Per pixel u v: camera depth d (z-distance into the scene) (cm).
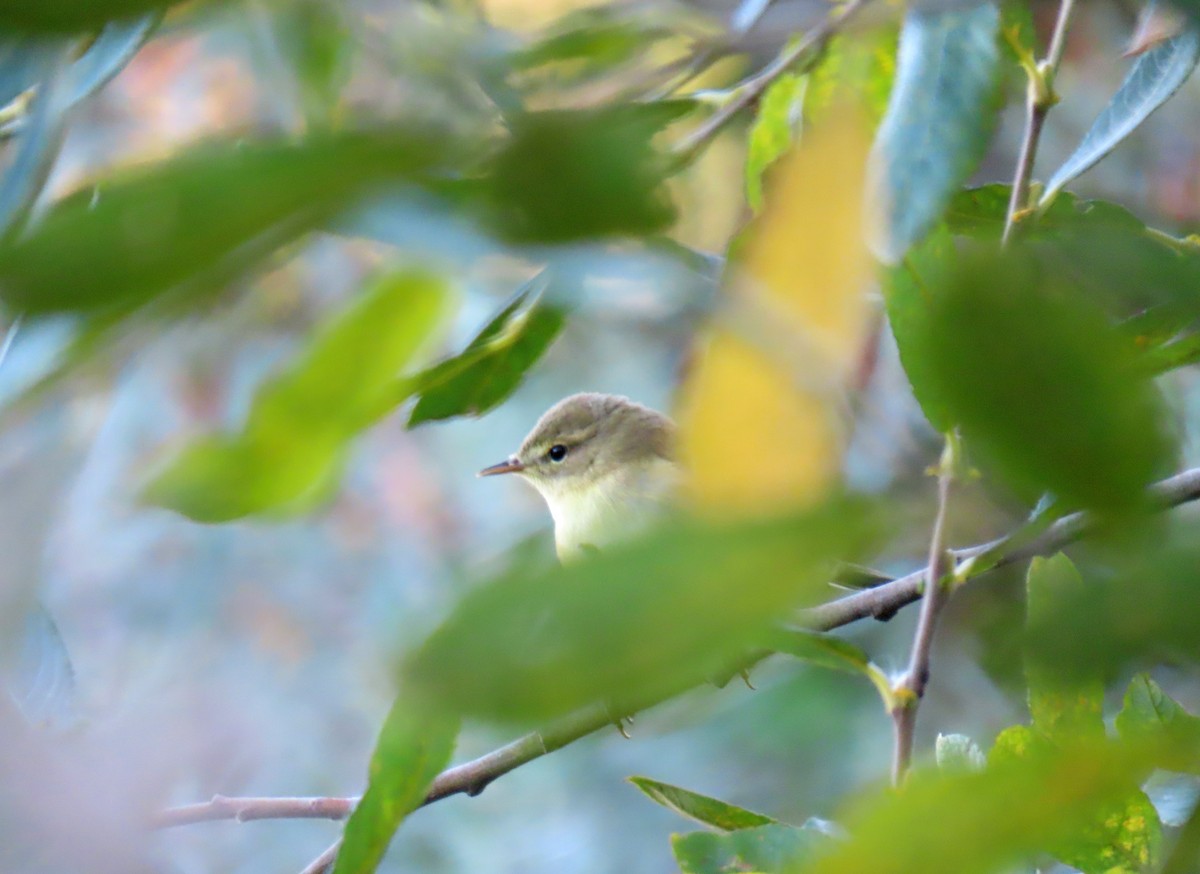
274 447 64
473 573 45
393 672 38
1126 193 346
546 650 38
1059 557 112
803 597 40
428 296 62
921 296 103
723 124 121
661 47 103
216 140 46
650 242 57
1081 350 44
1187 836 58
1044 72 141
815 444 54
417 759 130
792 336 56
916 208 103
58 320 41
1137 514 44
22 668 124
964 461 105
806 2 77
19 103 120
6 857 49
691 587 39
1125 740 49
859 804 45
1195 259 64
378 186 42
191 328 53
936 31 111
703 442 54
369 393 64
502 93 69
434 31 86
